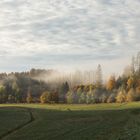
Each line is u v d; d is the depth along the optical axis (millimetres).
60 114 89500
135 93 188625
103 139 46562
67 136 52000
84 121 70250
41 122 71125
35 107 127375
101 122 66500
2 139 52562
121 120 67625
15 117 80375
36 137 52781
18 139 51969
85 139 48156
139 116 72375
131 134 46969
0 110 100125
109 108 122750
